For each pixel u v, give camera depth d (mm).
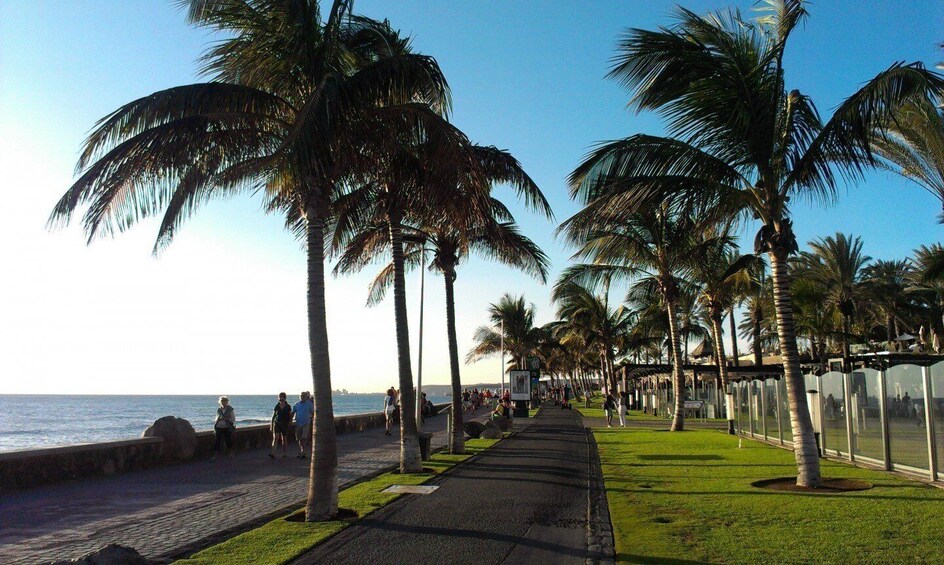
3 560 7680
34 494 12055
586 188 12539
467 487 12586
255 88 10328
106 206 9617
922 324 44406
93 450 14148
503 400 41438
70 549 8125
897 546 7352
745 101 11828
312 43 10148
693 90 11906
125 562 6496
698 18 11945
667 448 19828
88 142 9211
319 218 10234
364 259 18672
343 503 10836
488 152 14961
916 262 40781
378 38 12602
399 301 15477
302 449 17891
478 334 59594
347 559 7449
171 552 7863
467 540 8328
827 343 46562
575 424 33969
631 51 11789
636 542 7992
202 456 17547
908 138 15797
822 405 17609
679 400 27719
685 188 12234
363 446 21719
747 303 38812
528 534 8648
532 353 65375
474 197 10484
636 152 12102
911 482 11883
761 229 12281
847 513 9156
